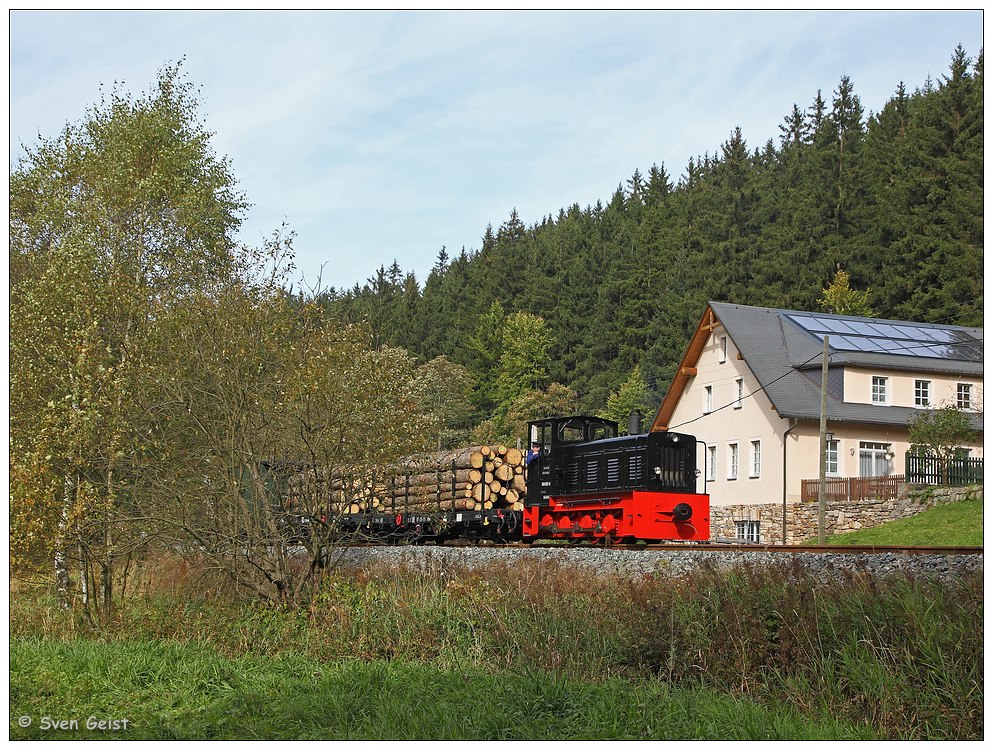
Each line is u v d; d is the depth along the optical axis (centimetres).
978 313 4688
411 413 1703
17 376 1744
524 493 2525
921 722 972
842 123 7006
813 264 5825
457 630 1424
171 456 1703
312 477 1680
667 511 2142
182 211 2245
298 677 1271
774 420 3541
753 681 1112
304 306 1686
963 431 3234
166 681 1252
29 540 1653
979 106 5244
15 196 2277
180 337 1709
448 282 9112
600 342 6631
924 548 1445
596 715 1015
